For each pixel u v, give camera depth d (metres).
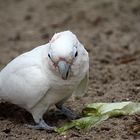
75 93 12.60
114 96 13.78
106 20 25.69
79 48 10.94
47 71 10.96
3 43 23.27
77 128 11.41
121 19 25.78
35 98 11.30
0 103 13.08
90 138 10.83
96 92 14.41
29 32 24.80
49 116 12.77
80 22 25.78
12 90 11.68
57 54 10.48
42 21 26.69
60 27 25.30
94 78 16.19
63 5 29.27
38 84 11.10
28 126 11.89
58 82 11.01
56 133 11.43
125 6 27.78
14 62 11.84
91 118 11.55
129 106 11.88
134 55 19.56
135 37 22.69
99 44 21.70
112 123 11.41
